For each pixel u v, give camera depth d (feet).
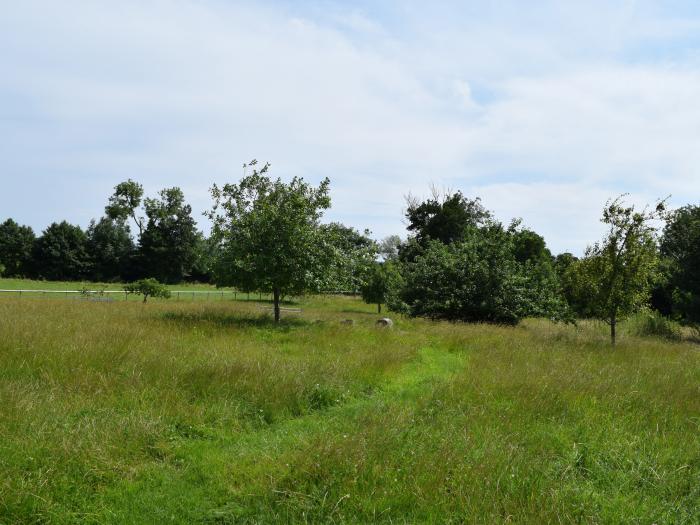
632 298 47.88
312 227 53.52
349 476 14.75
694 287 69.41
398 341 41.70
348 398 24.49
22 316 39.78
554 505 13.42
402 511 13.66
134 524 12.75
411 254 143.33
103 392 20.98
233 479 15.15
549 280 70.79
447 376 30.07
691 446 18.70
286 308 93.86
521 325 67.15
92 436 16.14
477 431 19.02
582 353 39.29
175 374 23.88
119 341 29.04
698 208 72.74
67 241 210.79
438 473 15.01
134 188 221.46
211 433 18.72
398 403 23.16
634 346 45.16
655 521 13.32
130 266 217.77
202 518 13.24
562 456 17.80
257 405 21.68
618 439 18.85
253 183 53.62
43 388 20.77
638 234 47.24
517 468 15.53
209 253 55.11
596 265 48.34
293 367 26.76
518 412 21.72
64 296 98.63
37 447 15.10
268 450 17.31
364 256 59.98
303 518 13.06
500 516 13.01
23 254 208.44
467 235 77.51
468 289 67.51
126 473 15.06
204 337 36.14
